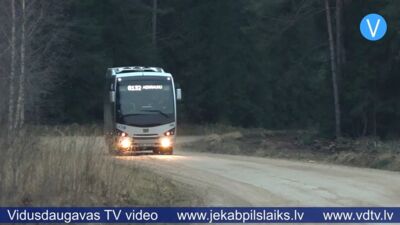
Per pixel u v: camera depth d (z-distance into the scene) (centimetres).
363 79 8069
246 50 14338
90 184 2938
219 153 7738
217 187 3844
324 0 8650
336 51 8594
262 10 9006
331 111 8812
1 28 8275
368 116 8112
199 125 13962
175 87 6625
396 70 7819
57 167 2844
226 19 14238
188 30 14712
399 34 7462
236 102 14525
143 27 14150
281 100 15212
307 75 12850
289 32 9388
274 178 4325
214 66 14462
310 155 6675
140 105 6356
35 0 8888
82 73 12950
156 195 3275
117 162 3425
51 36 10831
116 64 13475
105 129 7262
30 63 8738
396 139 7531
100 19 13188
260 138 8931
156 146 6375
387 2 7500
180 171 4600
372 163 5466
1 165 2612
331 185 3966
